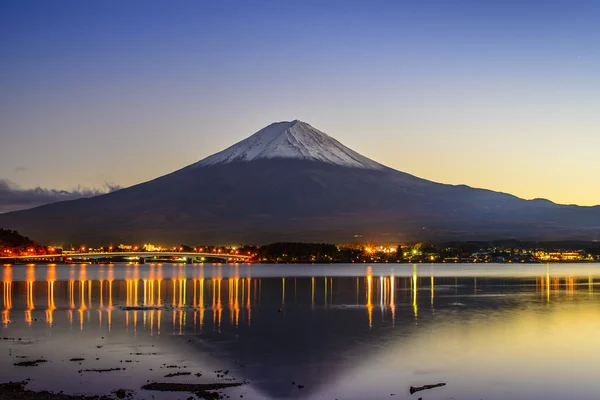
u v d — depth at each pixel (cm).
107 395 4509
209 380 5019
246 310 9875
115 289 14700
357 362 5794
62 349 6172
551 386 5059
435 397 4738
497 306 10656
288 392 4759
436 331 7581
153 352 6075
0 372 5184
